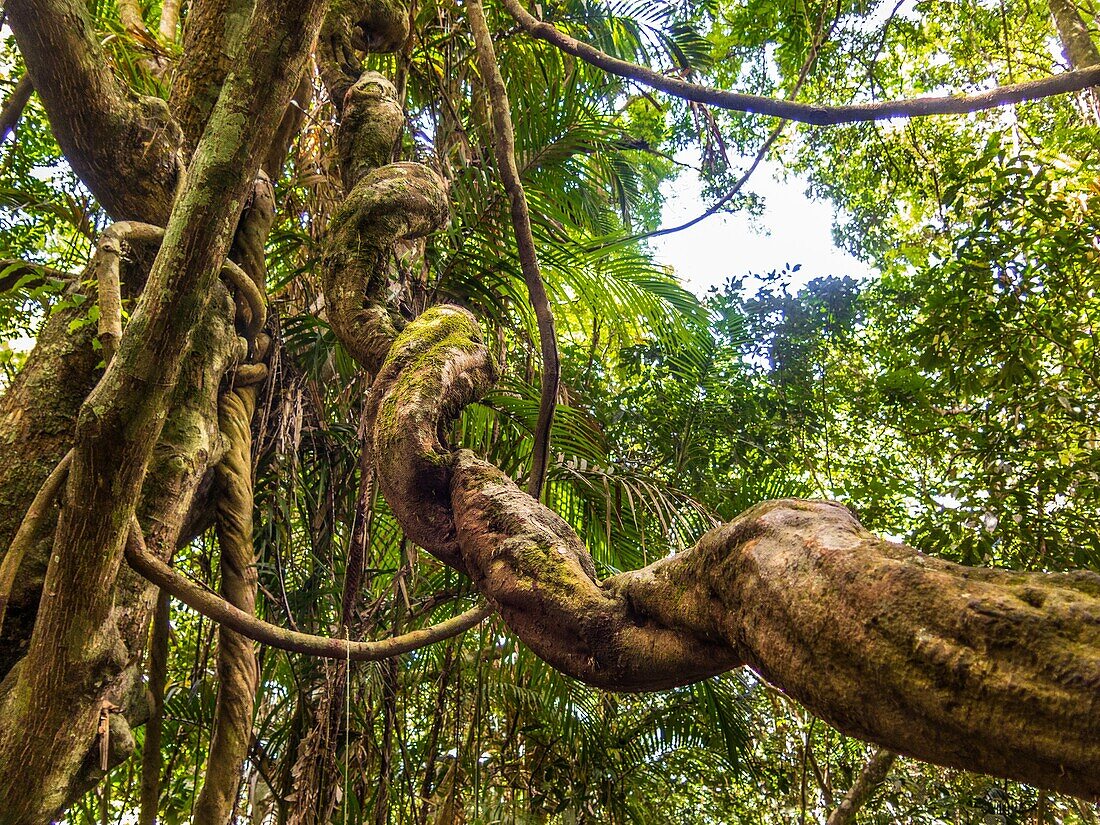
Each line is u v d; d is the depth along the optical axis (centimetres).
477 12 222
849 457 612
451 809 385
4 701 182
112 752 192
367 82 336
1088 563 387
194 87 279
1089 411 421
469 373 206
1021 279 428
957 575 81
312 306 393
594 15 464
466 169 391
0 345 327
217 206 149
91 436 151
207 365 253
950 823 560
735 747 430
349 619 323
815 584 88
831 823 536
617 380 610
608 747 478
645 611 121
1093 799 65
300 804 290
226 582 279
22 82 232
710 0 480
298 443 340
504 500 154
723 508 515
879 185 848
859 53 632
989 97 192
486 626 388
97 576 164
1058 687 68
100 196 243
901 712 78
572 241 410
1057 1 660
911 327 573
